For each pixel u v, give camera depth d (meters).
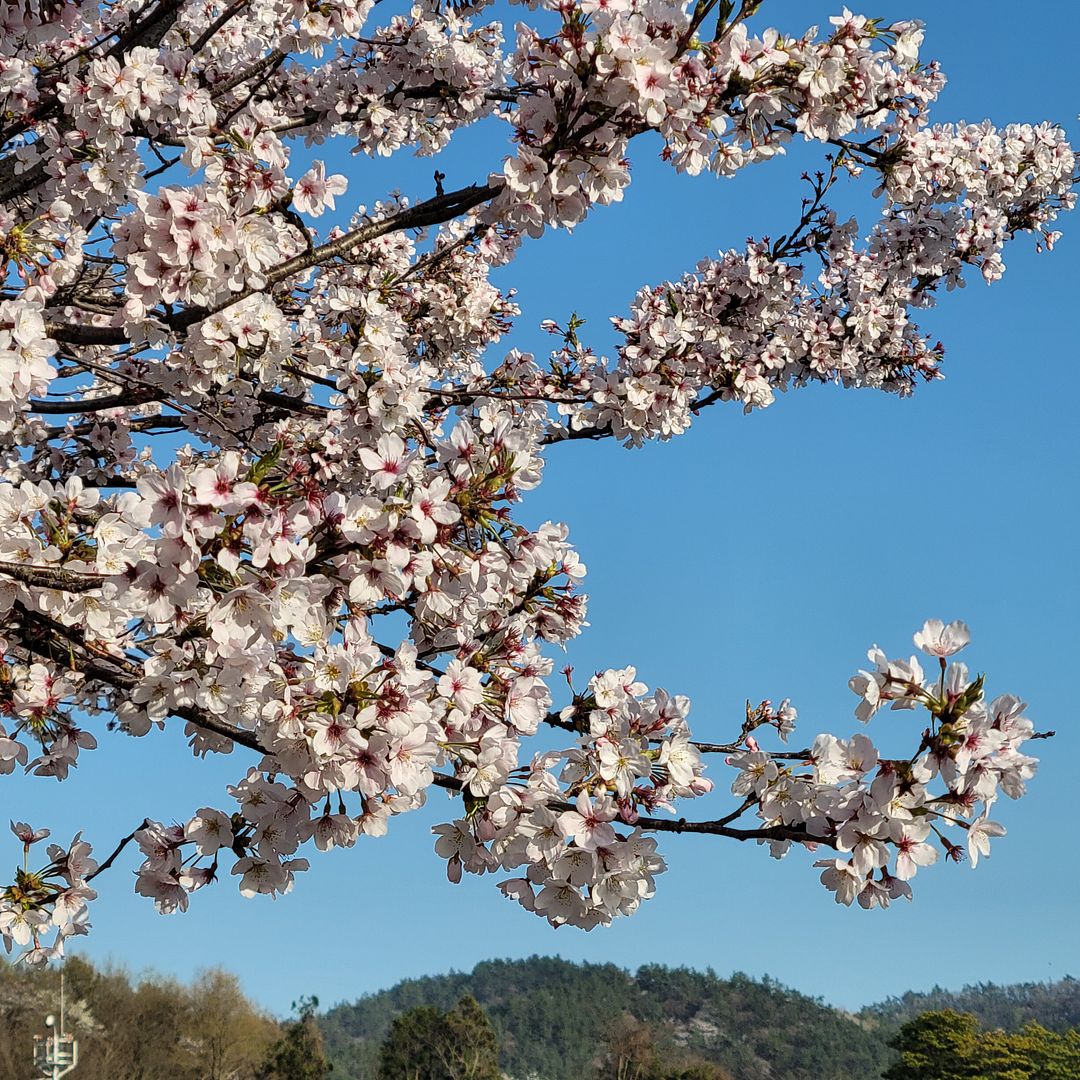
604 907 3.83
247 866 3.87
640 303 7.81
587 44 4.06
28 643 4.13
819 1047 119.25
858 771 3.44
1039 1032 57.50
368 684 3.62
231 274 4.45
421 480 4.07
